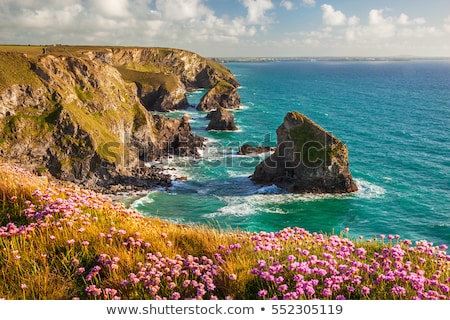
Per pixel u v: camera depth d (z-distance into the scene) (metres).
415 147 108.19
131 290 8.86
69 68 106.81
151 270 8.93
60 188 14.78
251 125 146.00
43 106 91.44
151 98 191.62
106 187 80.88
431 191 75.06
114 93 113.25
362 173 85.75
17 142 84.50
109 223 12.23
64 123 88.06
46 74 95.56
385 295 8.54
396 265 9.45
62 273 9.57
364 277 9.48
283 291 8.23
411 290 8.70
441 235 57.62
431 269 10.45
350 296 8.78
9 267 9.39
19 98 89.50
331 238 11.54
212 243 11.39
